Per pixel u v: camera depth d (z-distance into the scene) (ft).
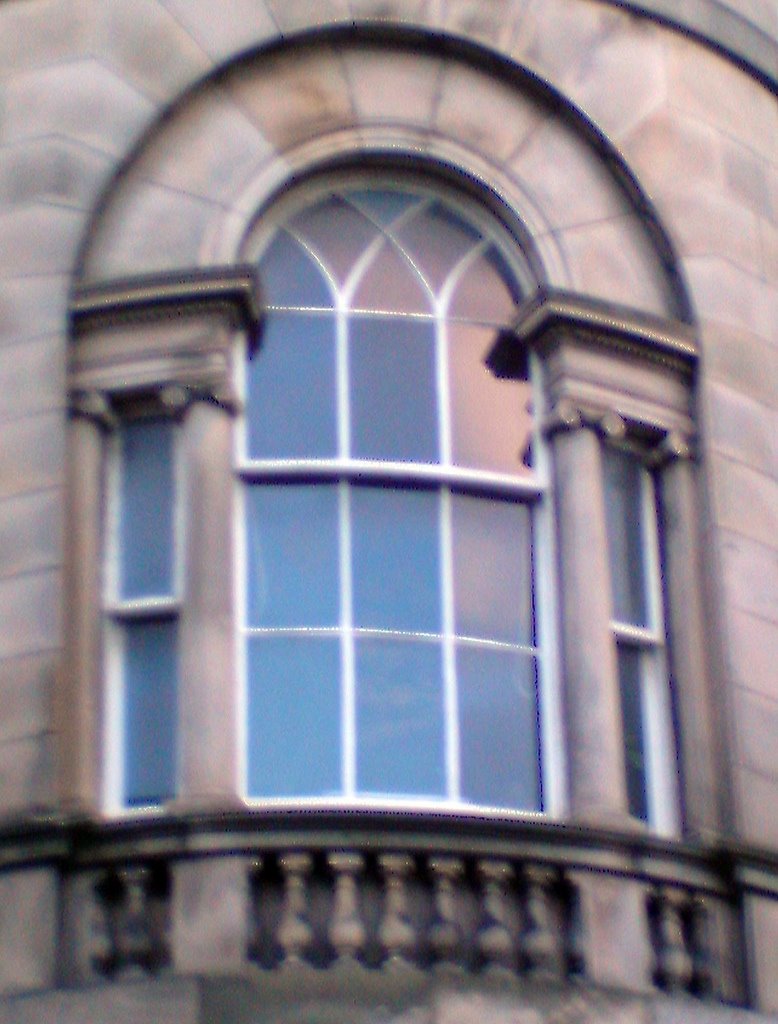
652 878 64.75
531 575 68.90
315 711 66.18
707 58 76.13
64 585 66.33
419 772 65.98
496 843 63.05
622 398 70.33
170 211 70.13
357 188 71.97
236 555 67.15
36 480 67.26
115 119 70.90
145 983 60.95
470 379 70.49
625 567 70.18
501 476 69.36
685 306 72.43
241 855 62.18
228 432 67.82
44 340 68.54
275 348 69.87
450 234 72.02
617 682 68.74
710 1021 63.41
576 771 66.03
